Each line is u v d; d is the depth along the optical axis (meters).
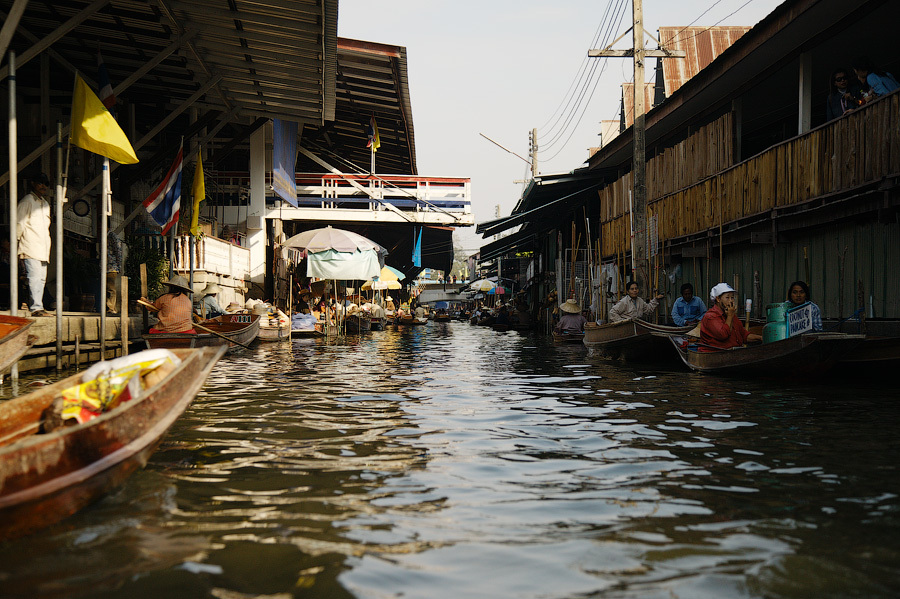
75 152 15.66
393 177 26.70
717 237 14.93
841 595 2.98
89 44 16.48
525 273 50.31
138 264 17.41
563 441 6.17
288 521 4.01
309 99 19.28
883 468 5.07
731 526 3.88
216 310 18.25
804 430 6.45
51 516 3.75
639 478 4.90
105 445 4.10
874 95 9.98
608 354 15.47
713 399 8.45
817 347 8.73
